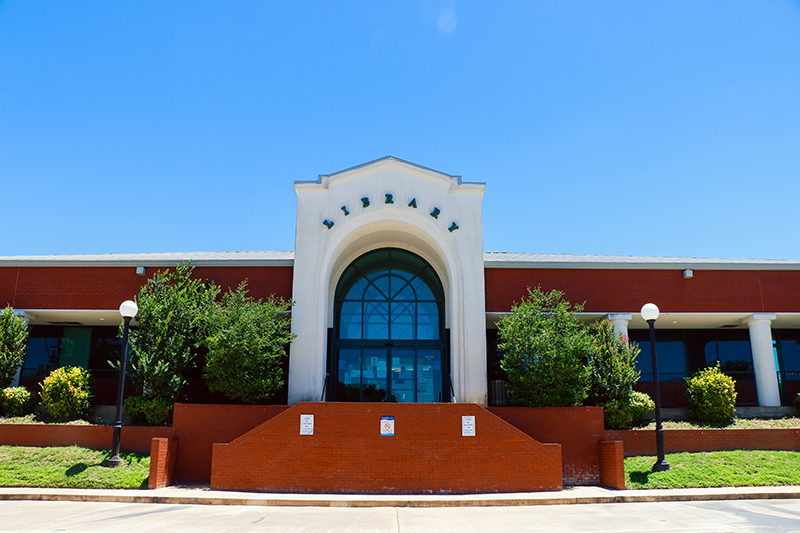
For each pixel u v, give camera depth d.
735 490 11.77
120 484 12.23
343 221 16.78
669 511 10.16
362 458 12.33
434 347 18.39
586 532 8.38
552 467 12.44
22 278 17.66
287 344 16.86
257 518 9.54
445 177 17.12
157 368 14.35
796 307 17.77
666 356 21.08
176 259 17.75
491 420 12.57
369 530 8.56
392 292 18.92
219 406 13.80
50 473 12.50
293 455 12.36
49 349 20.28
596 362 15.55
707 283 17.84
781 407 16.97
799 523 8.95
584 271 17.70
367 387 17.98
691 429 14.46
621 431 14.27
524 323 14.84
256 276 17.53
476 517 9.74
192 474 13.44
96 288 17.56
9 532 8.07
